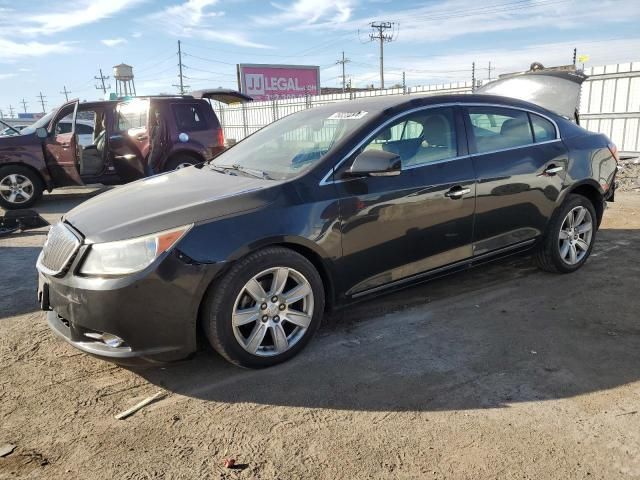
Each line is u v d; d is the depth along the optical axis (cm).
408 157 376
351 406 286
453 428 264
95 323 287
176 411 286
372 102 405
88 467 243
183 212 302
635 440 251
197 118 981
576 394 291
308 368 327
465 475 231
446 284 467
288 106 2192
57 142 920
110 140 942
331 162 344
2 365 341
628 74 1145
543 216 447
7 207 933
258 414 281
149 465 243
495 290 449
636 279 465
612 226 654
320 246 331
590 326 375
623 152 1180
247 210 310
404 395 295
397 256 369
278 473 236
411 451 248
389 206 356
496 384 303
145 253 285
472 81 1376
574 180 460
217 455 249
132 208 320
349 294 355
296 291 329
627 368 317
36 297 466
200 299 295
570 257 478
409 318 397
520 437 255
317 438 260
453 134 399
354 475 233
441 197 379
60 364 341
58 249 309
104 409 290
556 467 234
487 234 415
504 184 414
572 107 691
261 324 318
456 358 335
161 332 291
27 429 272
